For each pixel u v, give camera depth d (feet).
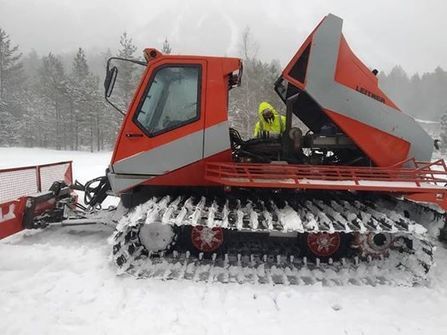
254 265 16.16
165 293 13.84
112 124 176.04
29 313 12.44
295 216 15.30
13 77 195.00
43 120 182.50
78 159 90.38
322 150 19.25
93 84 179.42
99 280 14.71
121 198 17.60
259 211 16.01
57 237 20.01
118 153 16.55
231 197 17.39
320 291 14.11
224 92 16.43
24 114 179.63
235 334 11.51
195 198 17.33
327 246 16.39
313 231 14.58
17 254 16.69
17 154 112.37
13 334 11.37
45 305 12.94
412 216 17.76
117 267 14.98
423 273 14.98
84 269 15.74
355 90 16.65
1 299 13.26
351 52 16.76
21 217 18.61
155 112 16.48
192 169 16.57
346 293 14.15
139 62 17.15
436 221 16.94
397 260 15.98
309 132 20.11
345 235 16.39
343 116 16.71
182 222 14.35
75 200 22.29
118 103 147.43
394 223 15.03
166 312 12.59
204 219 14.96
